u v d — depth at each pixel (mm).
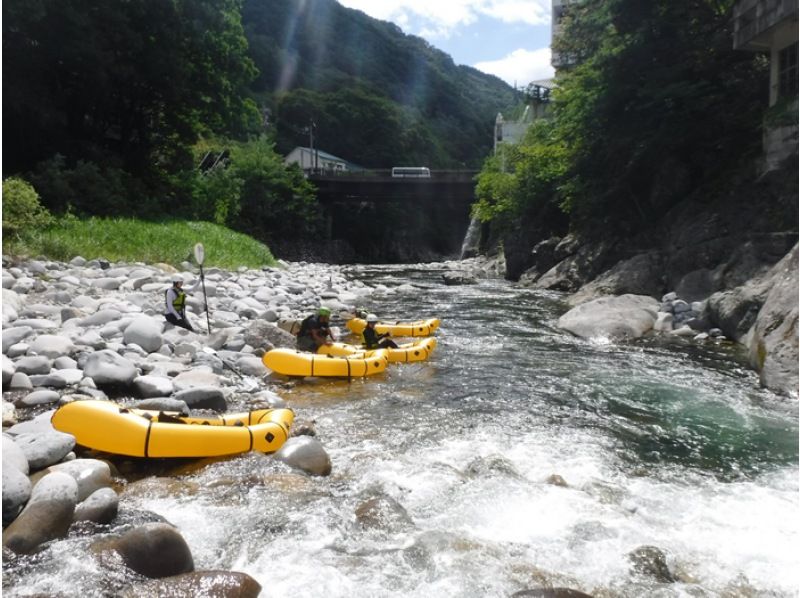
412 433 6688
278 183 48062
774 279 11695
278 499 4824
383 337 12008
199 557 4008
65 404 5824
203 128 34062
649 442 6613
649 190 20719
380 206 71500
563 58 27797
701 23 20203
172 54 27781
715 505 5117
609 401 8062
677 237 17172
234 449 5660
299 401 7758
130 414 5512
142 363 7742
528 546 4305
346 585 3713
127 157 30641
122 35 25750
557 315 15680
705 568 4152
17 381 6586
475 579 3793
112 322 9211
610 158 21391
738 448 6461
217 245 22547
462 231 85125
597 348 11414
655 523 4746
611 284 17344
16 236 15297
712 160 18766
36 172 23234
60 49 23734
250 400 7477
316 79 101562
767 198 15477
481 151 116500
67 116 27391
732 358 10516
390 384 8734
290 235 52219
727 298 12469
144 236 19594
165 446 5391
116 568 3553
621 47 20781
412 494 5047
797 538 4594
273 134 74750
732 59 20016
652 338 12312
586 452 6293
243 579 3461
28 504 3957
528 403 7926
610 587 3816
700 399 8164
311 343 10047
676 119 19016
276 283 18281
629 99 20516
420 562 3975
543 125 34312
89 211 22734
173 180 32031
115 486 4965
